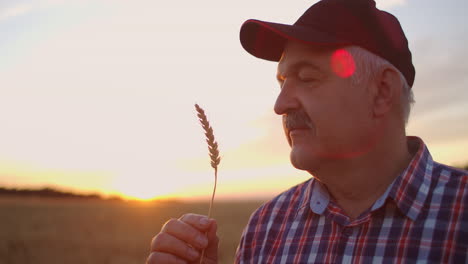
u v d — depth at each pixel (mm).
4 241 22406
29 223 33375
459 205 1598
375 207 1683
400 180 1685
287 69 1760
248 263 2059
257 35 1937
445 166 1774
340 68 1654
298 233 1908
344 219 1748
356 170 1729
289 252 1884
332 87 1663
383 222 1674
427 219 1613
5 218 37250
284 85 1775
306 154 1714
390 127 1735
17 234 25344
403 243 1604
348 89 1659
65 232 26719
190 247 1750
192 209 54125
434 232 1582
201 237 1727
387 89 1721
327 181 1801
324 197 1882
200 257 1784
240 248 2127
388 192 1673
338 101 1659
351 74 1657
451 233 1562
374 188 1761
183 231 1739
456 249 1534
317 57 1681
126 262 17078
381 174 1743
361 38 1682
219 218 36125
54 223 33469
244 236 2123
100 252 19156
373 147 1705
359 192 1775
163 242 1747
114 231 27438
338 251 1716
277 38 1907
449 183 1673
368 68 1690
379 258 1620
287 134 1828
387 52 1721
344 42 1653
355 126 1662
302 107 1721
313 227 1870
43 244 21547
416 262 1562
